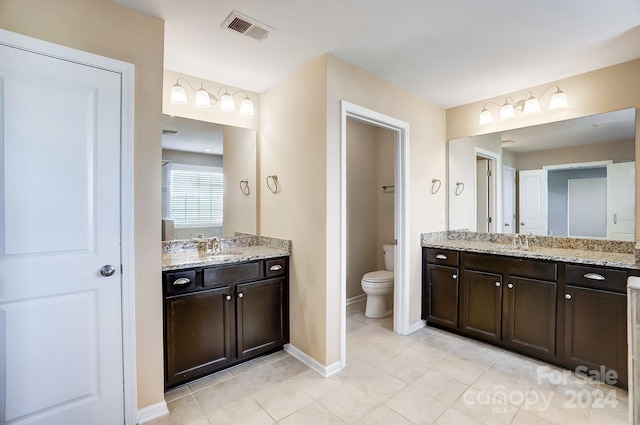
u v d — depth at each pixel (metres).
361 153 4.05
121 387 1.70
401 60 2.32
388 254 3.82
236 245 2.78
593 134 2.47
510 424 1.71
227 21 1.83
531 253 2.45
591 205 2.48
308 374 2.25
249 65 2.38
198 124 2.58
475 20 1.82
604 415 1.77
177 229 2.49
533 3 1.66
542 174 2.75
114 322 1.68
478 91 2.92
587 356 2.16
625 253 2.32
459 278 2.88
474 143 3.19
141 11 1.73
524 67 2.42
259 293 2.43
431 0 1.64
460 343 2.75
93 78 1.60
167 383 1.98
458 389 2.04
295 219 2.51
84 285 1.59
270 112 2.76
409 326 3.00
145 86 1.76
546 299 2.35
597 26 1.87
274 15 1.78
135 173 1.74
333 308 2.29
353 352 2.59
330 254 2.26
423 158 3.11
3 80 1.40
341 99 2.30
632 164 2.28
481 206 3.15
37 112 1.47
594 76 2.46
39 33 1.47
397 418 1.77
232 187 2.76
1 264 1.40
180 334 2.04
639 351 1.23
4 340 1.41
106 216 1.65
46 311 1.50
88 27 1.59
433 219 3.25
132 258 1.73
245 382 2.15
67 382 1.55
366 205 4.12
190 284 2.08
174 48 2.13
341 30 1.93
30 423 1.46
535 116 2.79
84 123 1.58
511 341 2.54
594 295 2.12
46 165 1.50
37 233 1.48
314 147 2.31
